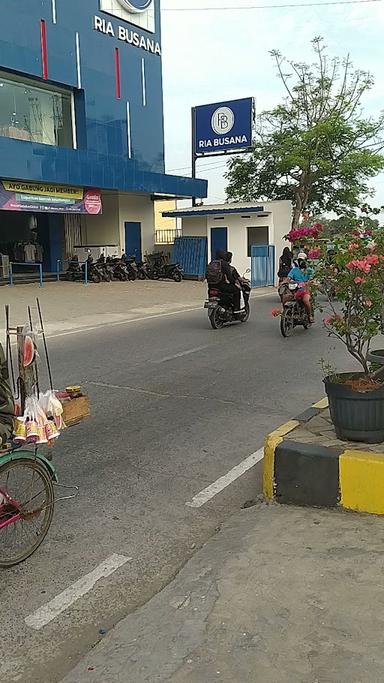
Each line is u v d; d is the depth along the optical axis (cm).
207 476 501
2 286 2109
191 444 576
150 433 609
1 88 2080
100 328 1322
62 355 1010
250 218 2634
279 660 261
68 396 420
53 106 2308
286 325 1180
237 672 255
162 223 3819
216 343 1120
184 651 273
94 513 435
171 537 401
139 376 858
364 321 457
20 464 372
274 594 312
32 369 378
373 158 2927
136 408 697
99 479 495
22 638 301
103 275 2361
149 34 2688
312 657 261
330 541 365
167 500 457
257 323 1382
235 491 472
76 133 2400
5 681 272
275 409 691
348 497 407
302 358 977
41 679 273
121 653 279
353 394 429
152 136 2755
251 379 836
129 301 1833
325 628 280
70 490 474
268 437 459
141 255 2814
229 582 327
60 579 352
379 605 296
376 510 398
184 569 353
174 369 901
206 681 252
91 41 2388
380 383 448
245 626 287
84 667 274
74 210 2242
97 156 2230
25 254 2453
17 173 1939
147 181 2470
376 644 267
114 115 2530
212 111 2930
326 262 448
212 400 729
